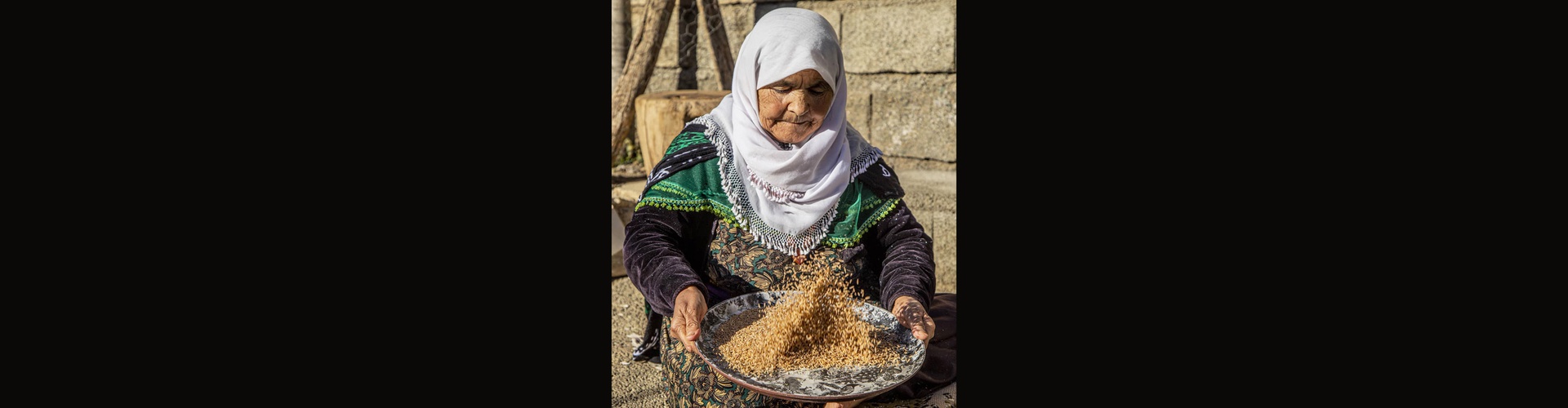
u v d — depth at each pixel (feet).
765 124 8.73
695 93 9.76
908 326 8.35
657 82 9.86
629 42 9.86
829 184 8.80
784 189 8.79
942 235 9.43
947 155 9.30
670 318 8.69
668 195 8.77
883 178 9.12
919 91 9.20
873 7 9.12
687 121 9.59
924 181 9.32
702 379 8.61
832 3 9.17
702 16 9.66
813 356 8.34
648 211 8.80
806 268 8.84
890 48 9.17
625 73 9.89
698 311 8.29
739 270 8.86
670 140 9.67
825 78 8.54
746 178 8.80
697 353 8.14
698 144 8.89
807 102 8.57
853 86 9.20
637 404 9.89
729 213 8.80
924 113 9.24
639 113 9.84
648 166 9.95
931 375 9.35
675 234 8.84
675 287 8.36
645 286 8.54
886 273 8.88
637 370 9.84
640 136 9.89
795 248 8.86
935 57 9.17
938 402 9.41
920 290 8.59
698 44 9.73
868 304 8.66
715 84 9.74
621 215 10.16
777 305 8.59
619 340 9.99
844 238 8.95
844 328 8.46
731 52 9.64
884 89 9.21
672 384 8.93
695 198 8.77
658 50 9.80
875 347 8.41
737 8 9.52
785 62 8.45
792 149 8.75
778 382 8.00
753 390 7.95
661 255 8.57
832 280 8.74
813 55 8.44
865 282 8.99
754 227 8.82
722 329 8.50
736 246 8.84
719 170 8.80
